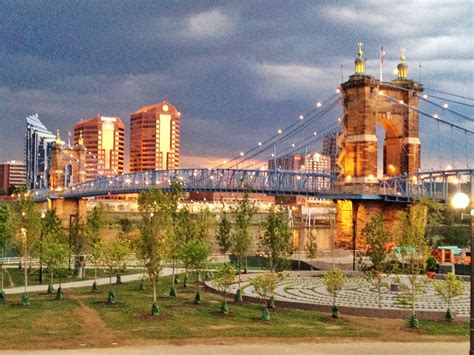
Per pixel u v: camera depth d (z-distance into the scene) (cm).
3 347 3922
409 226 6047
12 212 9156
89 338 4247
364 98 16238
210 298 6712
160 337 4350
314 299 6781
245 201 8506
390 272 7081
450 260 11325
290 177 18612
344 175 16638
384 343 4472
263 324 5038
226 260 11525
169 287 7731
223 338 4400
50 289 7012
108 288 7569
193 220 9038
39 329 4528
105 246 7794
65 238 9244
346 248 16012
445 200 14462
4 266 10006
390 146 17450
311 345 4278
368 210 16038
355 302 6600
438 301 6806
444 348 4322
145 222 5709
